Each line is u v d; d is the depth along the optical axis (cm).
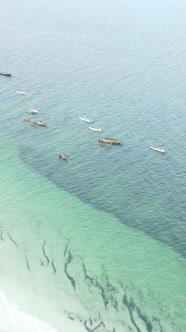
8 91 12069
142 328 5266
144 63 15062
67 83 12825
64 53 15725
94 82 13012
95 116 10825
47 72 13638
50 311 5406
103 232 6925
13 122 10356
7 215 7150
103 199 7762
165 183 8275
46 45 16662
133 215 7381
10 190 7838
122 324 5300
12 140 9588
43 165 8719
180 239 6875
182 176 8512
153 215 7388
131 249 6588
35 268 6056
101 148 9406
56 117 10681
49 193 7831
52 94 12006
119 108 11325
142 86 12888
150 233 6975
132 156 9156
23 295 5603
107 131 10119
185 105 11675
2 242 6494
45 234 6775
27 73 13462
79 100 11694
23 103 11356
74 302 5562
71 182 8212
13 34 18125
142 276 6091
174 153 9300
